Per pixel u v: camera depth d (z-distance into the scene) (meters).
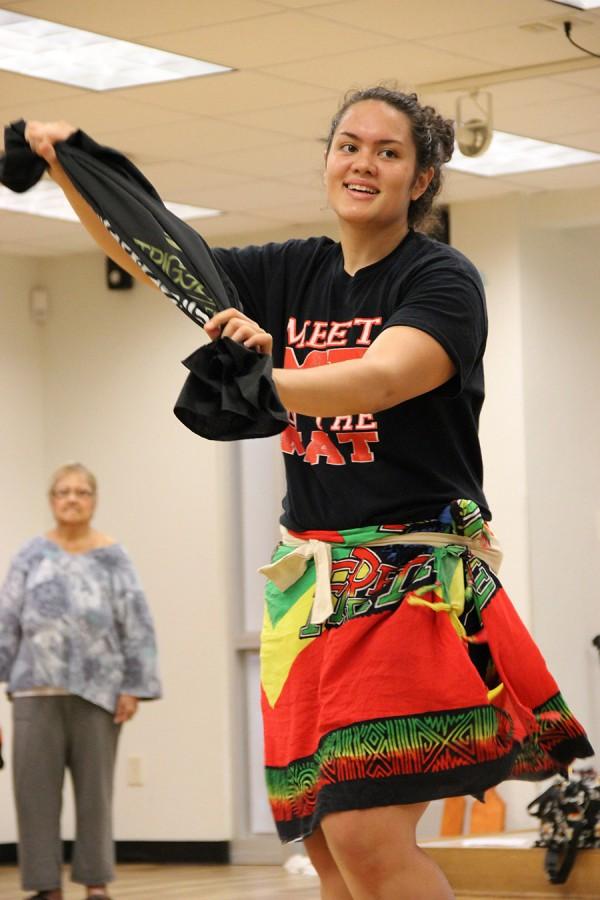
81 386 10.19
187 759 9.72
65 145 2.50
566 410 8.99
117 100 6.87
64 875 9.19
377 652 2.39
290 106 7.03
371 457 2.48
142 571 9.94
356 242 2.54
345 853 2.39
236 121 7.25
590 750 2.52
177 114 7.12
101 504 10.11
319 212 9.16
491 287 8.80
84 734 7.06
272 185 8.51
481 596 2.49
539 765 2.58
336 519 2.51
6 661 7.12
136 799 9.82
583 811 5.51
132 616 7.18
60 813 7.08
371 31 5.98
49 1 5.57
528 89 6.79
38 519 10.25
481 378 2.55
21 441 10.17
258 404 2.03
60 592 7.09
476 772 2.40
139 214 2.41
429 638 2.41
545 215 8.71
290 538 2.58
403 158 2.51
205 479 9.76
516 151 7.88
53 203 8.77
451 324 2.33
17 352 10.19
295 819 2.54
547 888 5.52
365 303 2.52
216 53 6.23
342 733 2.39
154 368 9.95
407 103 2.54
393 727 2.37
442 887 2.39
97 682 7.07
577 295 9.10
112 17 5.76
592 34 6.05
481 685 2.41
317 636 2.50
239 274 2.69
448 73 6.59
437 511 2.49
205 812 9.63
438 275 2.41
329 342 2.56
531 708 2.50
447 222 8.95
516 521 8.70
